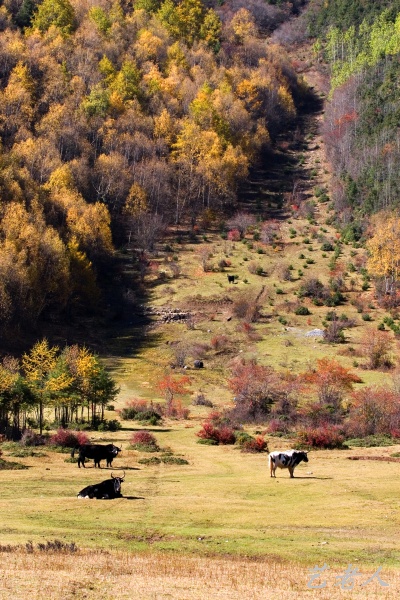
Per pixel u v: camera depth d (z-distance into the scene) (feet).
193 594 54.54
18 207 337.11
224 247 421.59
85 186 428.56
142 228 426.10
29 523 79.36
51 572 58.59
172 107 553.64
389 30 647.97
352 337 313.53
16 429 168.55
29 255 317.01
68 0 633.61
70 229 376.68
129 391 259.60
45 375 185.78
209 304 352.49
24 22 615.16
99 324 338.95
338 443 156.46
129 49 610.24
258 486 106.73
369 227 419.95
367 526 81.61
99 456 127.03
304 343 309.01
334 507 91.50
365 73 604.90
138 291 373.40
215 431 168.35
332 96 648.79
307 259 401.90
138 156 485.97
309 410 205.46
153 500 95.20
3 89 493.77
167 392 244.01
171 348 309.63
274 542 74.18
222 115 557.74
